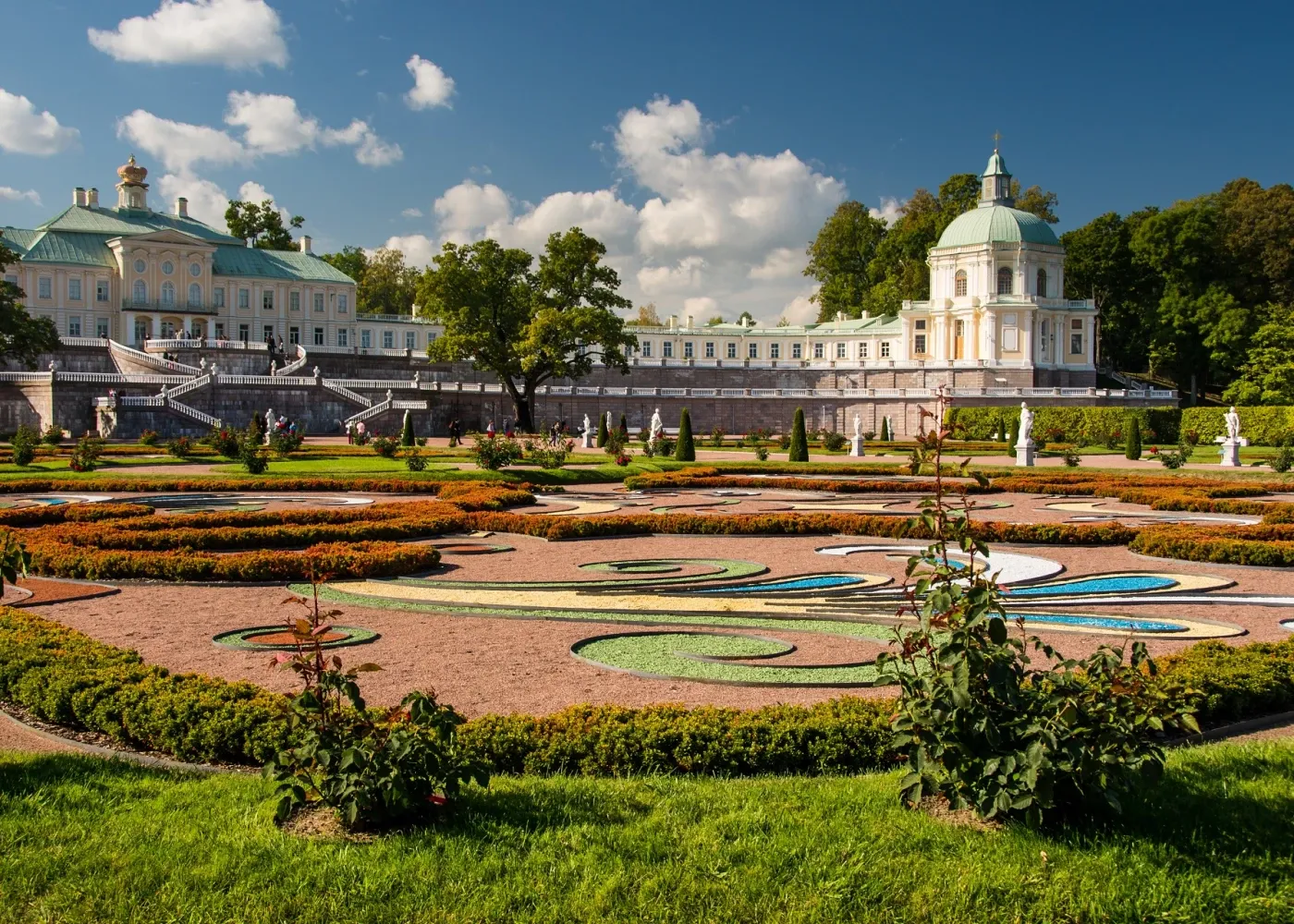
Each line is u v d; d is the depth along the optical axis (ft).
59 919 23.75
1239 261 386.52
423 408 315.37
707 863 26.35
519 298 300.81
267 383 293.64
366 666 29.40
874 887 25.35
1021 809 27.55
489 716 36.11
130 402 257.55
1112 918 24.39
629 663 48.06
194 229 412.36
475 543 88.43
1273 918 24.49
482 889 24.95
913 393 374.84
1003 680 27.61
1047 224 423.64
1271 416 287.28
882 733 34.27
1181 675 40.29
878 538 93.86
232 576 68.44
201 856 26.50
